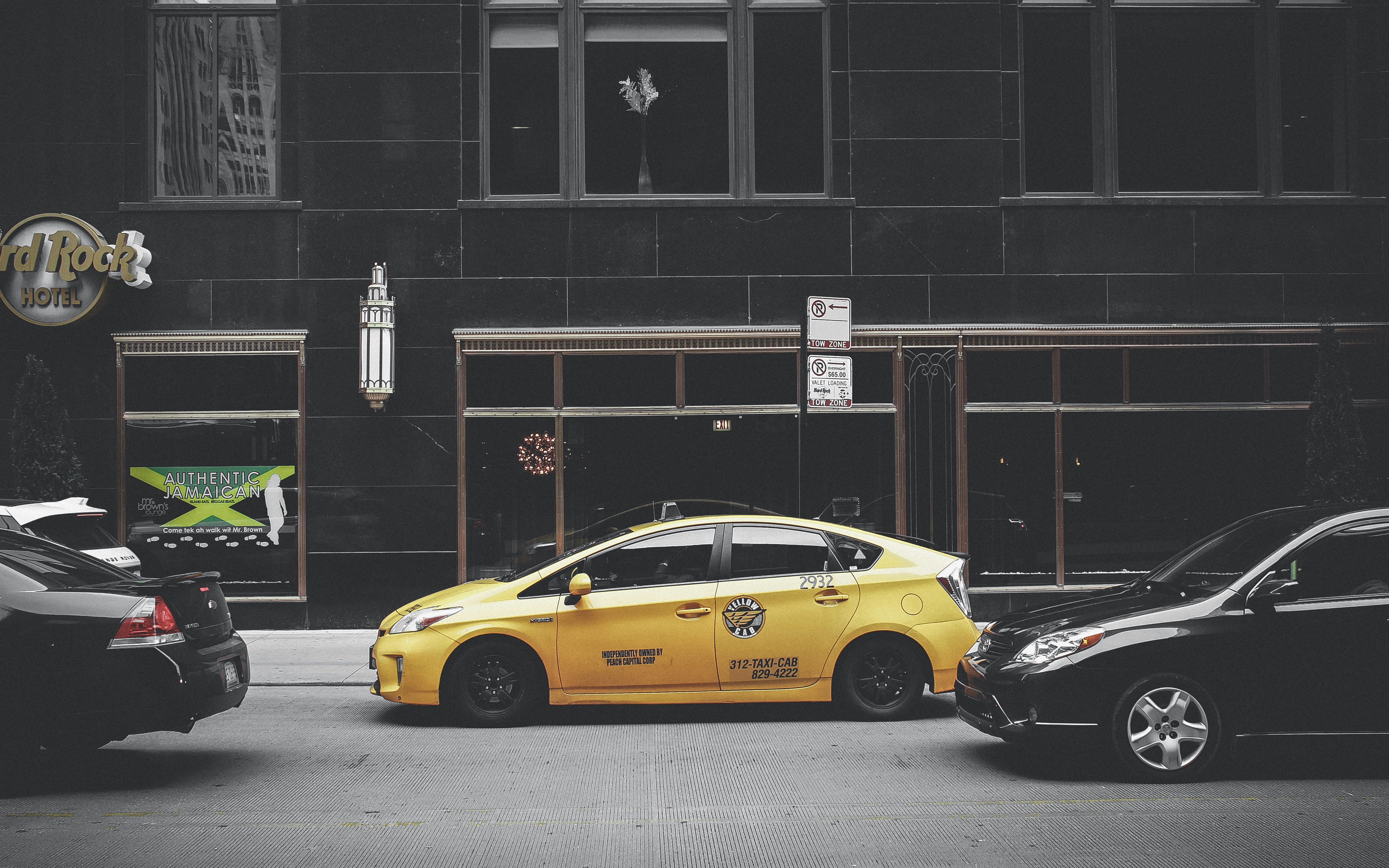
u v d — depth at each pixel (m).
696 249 14.25
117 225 14.10
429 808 6.29
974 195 14.35
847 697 8.67
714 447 14.15
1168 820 5.88
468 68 14.30
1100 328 14.20
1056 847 5.44
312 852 5.48
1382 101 14.59
